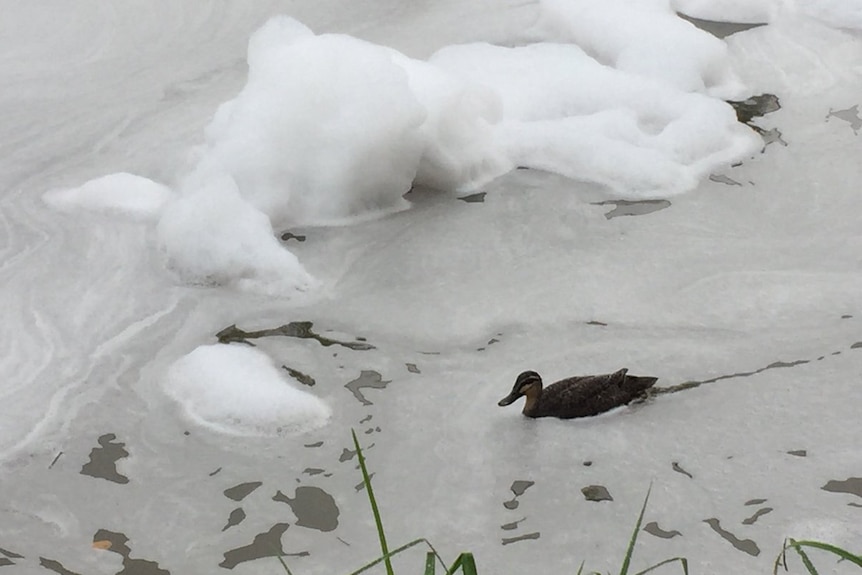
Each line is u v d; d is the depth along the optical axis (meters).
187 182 9.69
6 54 12.95
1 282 8.78
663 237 9.35
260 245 8.87
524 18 13.94
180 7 14.31
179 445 7.00
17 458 6.91
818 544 5.19
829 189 10.05
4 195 10.12
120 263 9.07
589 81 11.58
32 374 7.71
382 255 9.19
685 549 6.05
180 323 8.28
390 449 6.92
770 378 7.52
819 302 8.38
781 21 13.83
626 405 7.27
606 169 10.34
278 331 8.18
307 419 7.18
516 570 5.93
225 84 12.23
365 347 7.97
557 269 8.91
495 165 10.48
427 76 10.23
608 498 6.45
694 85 11.88
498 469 6.71
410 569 5.94
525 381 7.04
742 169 10.44
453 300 8.52
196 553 6.13
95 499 6.57
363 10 14.27
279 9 14.26
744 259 9.00
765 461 6.73
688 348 7.87
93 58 12.91
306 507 6.46
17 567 6.04
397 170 9.83
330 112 9.69
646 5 13.13
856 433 6.95
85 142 11.05
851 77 12.27
